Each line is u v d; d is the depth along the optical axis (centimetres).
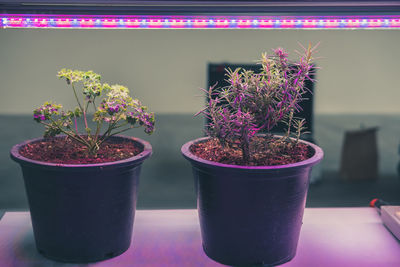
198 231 177
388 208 181
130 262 156
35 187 152
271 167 139
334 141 966
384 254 159
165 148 898
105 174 149
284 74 148
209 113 153
